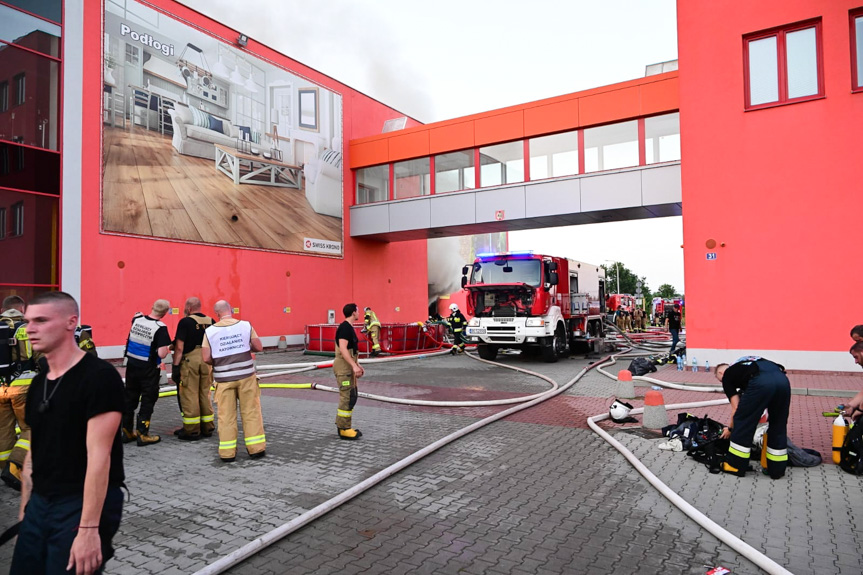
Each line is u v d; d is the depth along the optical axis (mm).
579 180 18359
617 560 3557
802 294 11523
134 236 16188
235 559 3479
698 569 3420
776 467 5148
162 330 6699
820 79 11688
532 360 16938
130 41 16375
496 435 7098
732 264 12227
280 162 21047
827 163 11438
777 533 3941
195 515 4352
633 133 17609
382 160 23156
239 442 6754
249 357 6082
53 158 14469
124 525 4141
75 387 2162
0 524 4191
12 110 13695
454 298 37875
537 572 3400
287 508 4504
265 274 20250
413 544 3826
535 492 4926
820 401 8914
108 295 15508
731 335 12164
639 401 9328
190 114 17984
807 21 11820
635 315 35219
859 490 4852
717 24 12648
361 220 23719
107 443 2158
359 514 4398
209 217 18391
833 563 3459
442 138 21484
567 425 7680
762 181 12016
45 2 14461
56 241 14453
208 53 18672
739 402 5254
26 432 5008
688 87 12914
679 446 6219
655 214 18781
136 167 16359
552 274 15188
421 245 29188
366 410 8758
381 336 18094
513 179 19875
